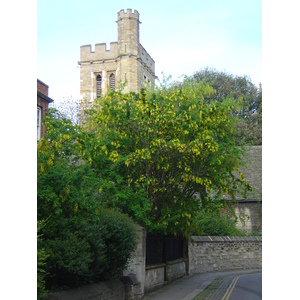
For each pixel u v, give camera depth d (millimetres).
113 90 16625
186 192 16812
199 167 15656
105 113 15711
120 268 12680
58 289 9219
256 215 30781
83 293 9680
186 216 16453
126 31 54000
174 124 15008
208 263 25000
